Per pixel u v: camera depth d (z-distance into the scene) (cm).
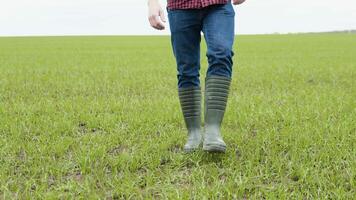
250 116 607
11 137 512
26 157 443
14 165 419
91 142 491
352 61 1783
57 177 387
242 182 354
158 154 434
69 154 456
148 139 497
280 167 387
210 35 393
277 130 542
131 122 584
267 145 462
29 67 1545
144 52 2661
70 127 562
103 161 421
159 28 411
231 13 400
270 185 356
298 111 636
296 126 543
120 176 385
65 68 1493
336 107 669
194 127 443
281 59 1948
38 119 606
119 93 888
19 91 914
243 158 420
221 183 359
